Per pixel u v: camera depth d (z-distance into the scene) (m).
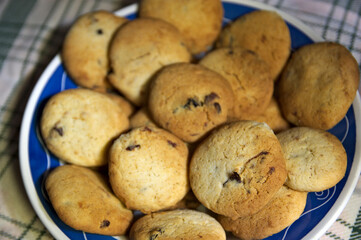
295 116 0.46
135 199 0.43
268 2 0.54
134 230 0.42
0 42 0.56
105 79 0.49
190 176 0.43
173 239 0.41
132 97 0.47
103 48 0.49
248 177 0.41
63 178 0.43
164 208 0.43
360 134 0.43
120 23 0.50
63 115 0.45
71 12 0.57
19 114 0.52
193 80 0.45
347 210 0.45
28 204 0.47
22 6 0.58
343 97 0.44
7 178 0.48
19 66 0.54
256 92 0.46
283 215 0.42
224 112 0.45
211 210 0.43
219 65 0.47
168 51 0.47
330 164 0.42
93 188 0.43
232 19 0.51
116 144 0.43
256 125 0.43
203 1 0.50
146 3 0.50
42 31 0.56
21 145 0.44
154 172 0.43
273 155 0.42
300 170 0.42
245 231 0.42
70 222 0.42
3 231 0.46
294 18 0.48
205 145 0.43
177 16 0.50
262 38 0.48
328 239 0.44
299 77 0.46
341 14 0.53
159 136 0.44
